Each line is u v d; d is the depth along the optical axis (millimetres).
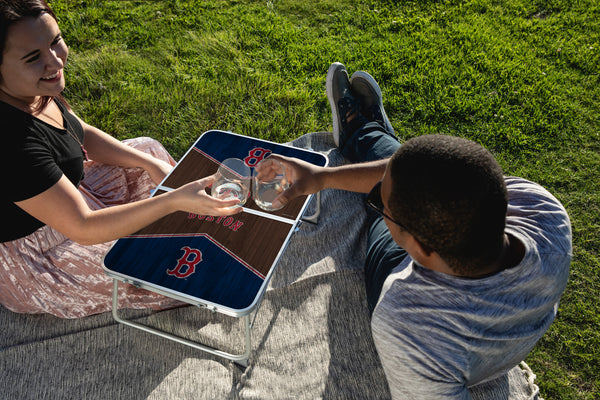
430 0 4723
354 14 4582
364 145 2852
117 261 1993
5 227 1923
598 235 2918
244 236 2078
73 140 2074
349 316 2373
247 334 1996
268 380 2139
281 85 3875
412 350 1431
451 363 1412
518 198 1637
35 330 2297
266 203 1920
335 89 3172
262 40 4277
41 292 2158
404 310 1469
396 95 3795
